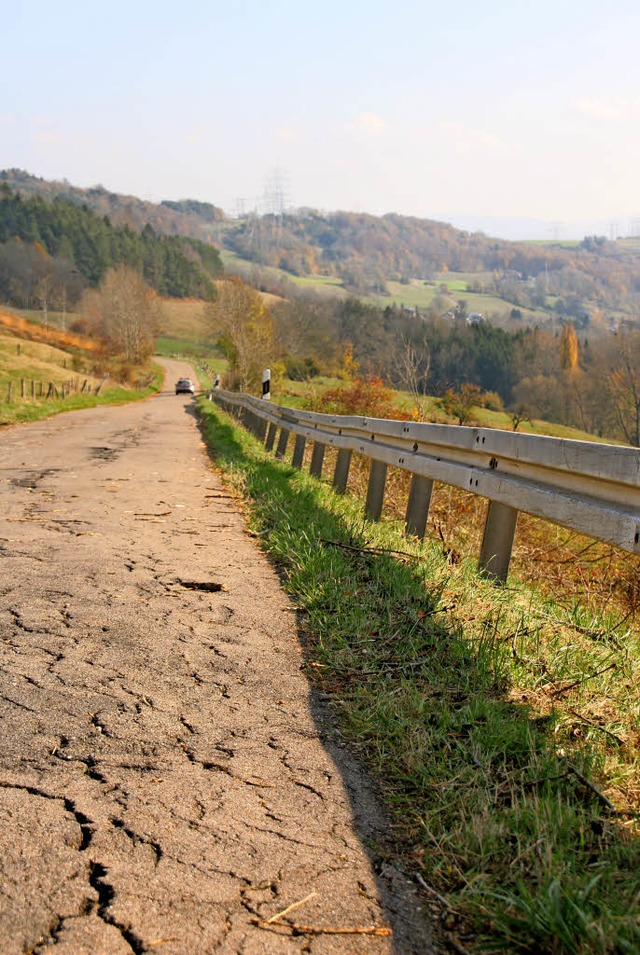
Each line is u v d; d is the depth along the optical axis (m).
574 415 64.00
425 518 6.77
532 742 2.94
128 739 3.03
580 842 2.32
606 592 6.03
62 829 2.36
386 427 7.54
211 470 12.77
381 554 5.86
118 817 2.46
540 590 5.86
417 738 3.02
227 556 6.40
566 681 3.69
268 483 10.06
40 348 93.75
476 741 3.00
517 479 4.88
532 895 2.09
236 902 2.08
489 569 5.32
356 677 3.81
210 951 1.88
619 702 3.48
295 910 2.06
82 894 2.05
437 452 6.39
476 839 2.35
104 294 132.75
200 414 34.84
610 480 3.56
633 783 2.76
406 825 2.53
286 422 14.38
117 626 4.43
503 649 3.94
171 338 185.38
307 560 5.71
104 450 15.59
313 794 2.69
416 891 2.19
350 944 1.95
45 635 4.20
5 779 2.64
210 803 2.59
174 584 5.42
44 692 3.43
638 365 52.34
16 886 2.07
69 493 9.38
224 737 3.11
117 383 80.19
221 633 4.43
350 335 84.50
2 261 178.62
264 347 59.94
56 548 6.32
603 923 1.93
